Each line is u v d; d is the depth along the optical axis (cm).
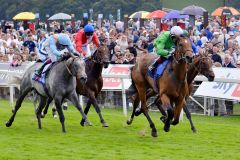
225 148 1459
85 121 1762
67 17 4119
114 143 1512
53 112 1972
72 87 1683
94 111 2269
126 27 3459
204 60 1691
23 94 1778
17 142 1519
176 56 1496
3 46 2922
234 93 2081
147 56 1644
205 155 1374
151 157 1348
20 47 3070
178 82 1501
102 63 1777
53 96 1670
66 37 1702
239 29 2995
